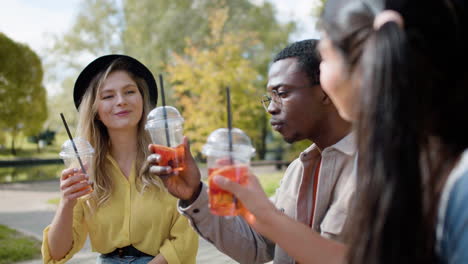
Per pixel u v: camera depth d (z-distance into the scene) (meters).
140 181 2.33
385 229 0.83
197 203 1.57
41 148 30.94
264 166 19.23
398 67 0.80
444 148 0.85
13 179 16.39
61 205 2.06
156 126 1.63
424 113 0.81
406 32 0.83
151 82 2.56
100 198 2.28
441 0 0.83
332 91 1.01
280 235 1.18
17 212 8.87
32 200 10.66
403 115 0.80
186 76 14.28
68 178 2.03
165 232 2.29
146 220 2.24
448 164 0.85
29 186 14.07
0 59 18.78
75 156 2.10
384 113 0.81
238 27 21.75
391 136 0.81
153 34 22.55
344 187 1.52
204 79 14.08
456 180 0.81
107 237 2.28
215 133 1.30
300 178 1.80
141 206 2.26
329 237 1.52
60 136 32.91
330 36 0.96
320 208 1.62
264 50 22.72
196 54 14.78
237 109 14.41
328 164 1.60
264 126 23.30
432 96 0.82
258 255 1.77
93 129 2.43
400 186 0.81
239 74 14.28
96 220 2.28
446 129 0.84
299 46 1.65
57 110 27.03
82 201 2.30
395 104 0.80
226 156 1.24
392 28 0.82
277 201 1.89
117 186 2.34
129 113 2.38
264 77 22.55
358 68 0.91
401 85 0.80
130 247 2.25
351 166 1.53
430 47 0.82
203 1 22.50
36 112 20.22
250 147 1.32
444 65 0.82
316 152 1.73
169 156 1.53
